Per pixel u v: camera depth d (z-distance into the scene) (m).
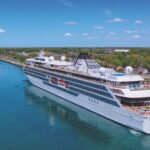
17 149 49.56
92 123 63.53
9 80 128.12
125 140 53.91
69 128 60.47
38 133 57.19
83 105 75.25
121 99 60.28
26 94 95.06
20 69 188.00
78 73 77.88
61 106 79.00
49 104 81.38
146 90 61.34
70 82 80.69
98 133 57.59
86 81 71.44
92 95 69.69
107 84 64.81
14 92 98.69
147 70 169.88
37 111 73.88
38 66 107.19
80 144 52.03
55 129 59.88
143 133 55.12
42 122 64.38
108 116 64.31
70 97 82.06
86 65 78.56
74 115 70.00
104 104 64.94
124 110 57.88
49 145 51.38
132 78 64.31
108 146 51.44
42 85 102.00
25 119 66.56
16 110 74.69
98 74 71.94
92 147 50.97
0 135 55.78
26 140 53.59
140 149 50.38
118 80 62.56
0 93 97.19
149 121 53.09
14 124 62.69
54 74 90.56
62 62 100.31
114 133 57.22
